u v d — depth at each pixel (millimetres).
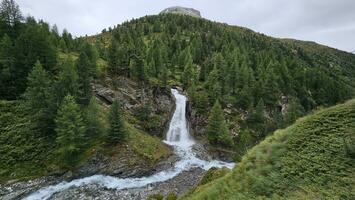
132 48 99188
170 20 199875
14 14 70812
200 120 75500
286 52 174125
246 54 120188
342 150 17516
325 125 20219
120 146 50375
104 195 38312
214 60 105312
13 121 48906
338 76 159375
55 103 48219
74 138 44531
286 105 87375
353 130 18609
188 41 154500
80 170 43812
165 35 152500
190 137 75312
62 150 43688
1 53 56531
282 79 96062
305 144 19375
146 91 77688
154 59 99562
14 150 44188
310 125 20953
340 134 18828
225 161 61531
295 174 17406
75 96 51312
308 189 15930
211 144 67938
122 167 46438
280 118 72625
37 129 48062
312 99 95000
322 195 15094
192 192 25875
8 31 67750
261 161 19984
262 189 17578
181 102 86562
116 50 78750
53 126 47844
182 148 64500
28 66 57094
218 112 66750
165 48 120812
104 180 43250
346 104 21609
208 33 177500
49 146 46188
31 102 47344
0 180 38969
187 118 81312
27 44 61094
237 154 59844
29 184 39156
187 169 52125
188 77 96812
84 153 46656
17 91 55125
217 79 88812
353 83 162875
